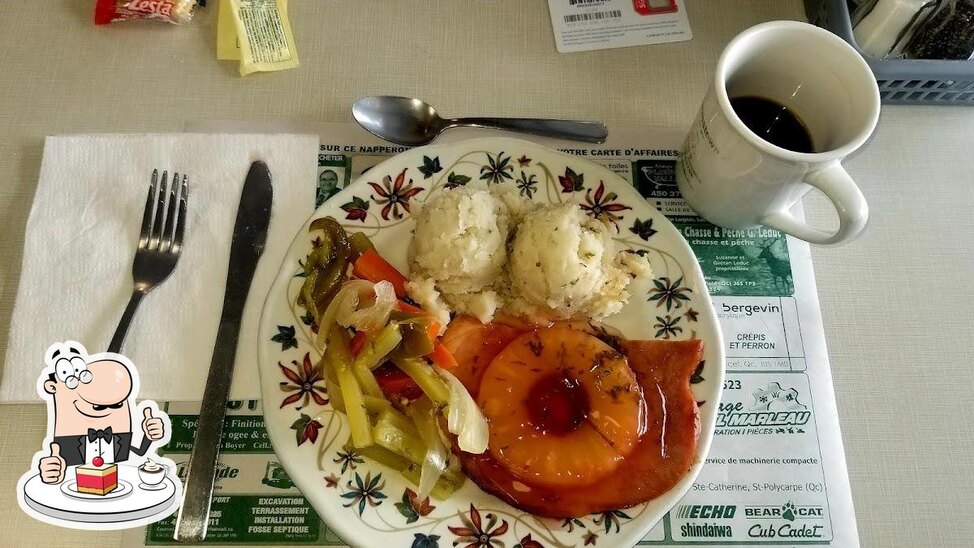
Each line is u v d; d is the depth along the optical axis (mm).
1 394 748
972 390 807
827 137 753
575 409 719
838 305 844
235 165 863
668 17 993
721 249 857
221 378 750
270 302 755
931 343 828
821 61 728
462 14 992
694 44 981
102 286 802
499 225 775
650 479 693
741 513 732
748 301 832
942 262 869
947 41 847
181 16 956
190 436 746
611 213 814
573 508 681
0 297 813
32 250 811
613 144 915
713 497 737
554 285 733
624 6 994
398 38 973
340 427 713
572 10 994
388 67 955
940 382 810
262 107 922
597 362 728
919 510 750
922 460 772
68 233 822
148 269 806
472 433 690
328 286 766
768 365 799
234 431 747
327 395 725
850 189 655
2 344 791
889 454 774
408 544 665
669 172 901
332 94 934
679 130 928
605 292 759
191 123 904
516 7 994
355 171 880
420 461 696
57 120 906
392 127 888
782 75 770
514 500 685
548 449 698
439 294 766
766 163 679
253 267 808
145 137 872
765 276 844
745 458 755
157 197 839
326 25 975
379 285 735
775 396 784
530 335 749
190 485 703
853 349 823
